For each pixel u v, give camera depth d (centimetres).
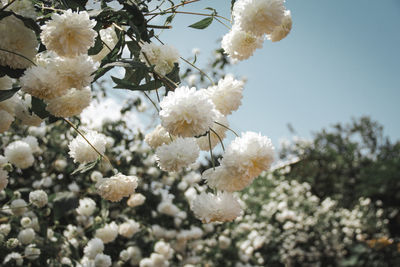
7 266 200
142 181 386
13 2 97
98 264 222
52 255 221
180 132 105
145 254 335
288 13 133
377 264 655
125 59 113
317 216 722
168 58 122
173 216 396
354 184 1001
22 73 100
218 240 511
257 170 115
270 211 696
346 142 1184
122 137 392
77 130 124
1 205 248
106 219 275
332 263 663
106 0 128
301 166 1127
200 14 132
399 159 951
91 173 305
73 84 102
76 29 94
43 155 320
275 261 645
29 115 126
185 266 415
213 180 118
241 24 117
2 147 279
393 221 850
